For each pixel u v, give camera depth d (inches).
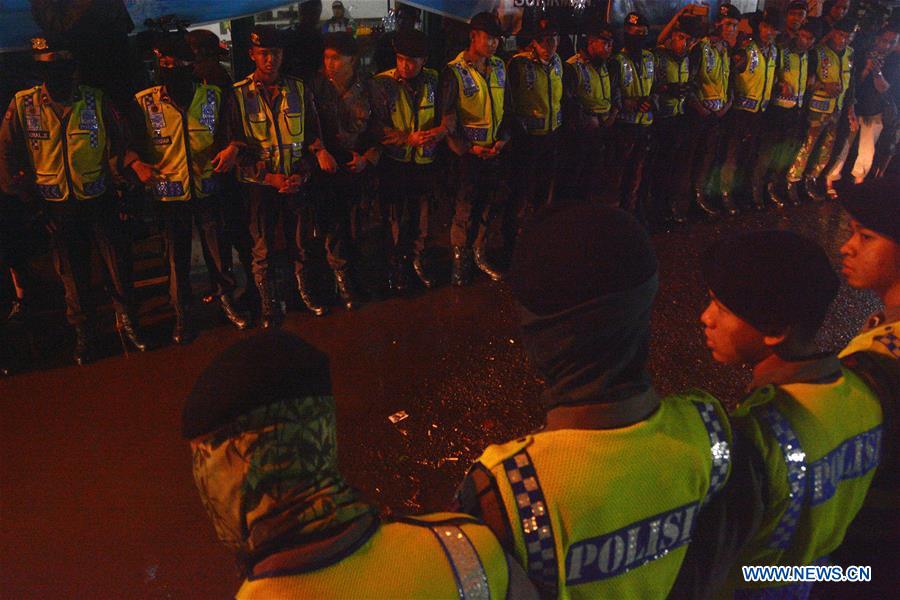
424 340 168.1
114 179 153.6
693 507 43.1
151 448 129.3
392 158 181.5
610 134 225.6
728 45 237.5
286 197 166.1
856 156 291.7
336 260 181.2
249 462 34.9
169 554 105.7
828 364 52.4
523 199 209.9
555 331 41.3
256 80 158.2
